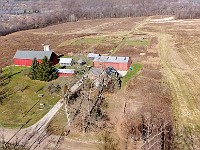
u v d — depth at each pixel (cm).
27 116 4800
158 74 6494
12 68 7225
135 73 6606
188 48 8531
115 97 5397
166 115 4731
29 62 7256
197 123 4506
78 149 3894
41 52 7325
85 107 4953
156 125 4359
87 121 4431
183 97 5394
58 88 5784
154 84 5962
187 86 5847
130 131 4247
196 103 5156
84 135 4197
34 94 5628
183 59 7519
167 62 7306
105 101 5225
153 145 3834
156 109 4928
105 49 8856
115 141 4034
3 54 8856
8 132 4347
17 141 4109
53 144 4016
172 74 6475
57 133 4269
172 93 5562
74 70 6475
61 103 5194
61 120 4616
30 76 6412
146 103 5147
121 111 4862
